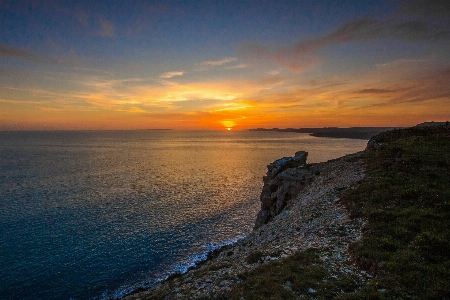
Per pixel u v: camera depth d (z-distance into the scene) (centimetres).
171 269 3716
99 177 10125
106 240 4584
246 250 2475
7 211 5950
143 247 4362
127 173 11100
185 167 12962
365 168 3259
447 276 1181
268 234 2680
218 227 5219
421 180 2458
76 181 9300
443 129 4384
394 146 3759
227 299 1266
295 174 4084
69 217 5631
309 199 3086
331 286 1215
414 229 1680
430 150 3300
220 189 8312
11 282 3406
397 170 2848
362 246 1557
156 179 9894
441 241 1430
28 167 12219
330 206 2547
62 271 3659
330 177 3500
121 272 3656
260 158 16575
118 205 6519
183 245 4450
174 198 7219
